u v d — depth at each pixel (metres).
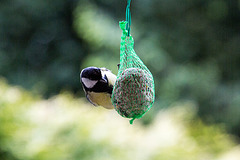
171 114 9.29
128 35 5.45
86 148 7.96
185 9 15.24
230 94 14.70
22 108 8.28
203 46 15.55
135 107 5.13
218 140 10.12
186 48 15.18
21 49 17.23
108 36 13.34
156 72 14.04
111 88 5.55
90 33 13.42
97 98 5.61
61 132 8.16
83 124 8.24
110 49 13.41
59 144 7.97
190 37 15.37
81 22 13.75
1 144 7.74
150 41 13.99
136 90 5.11
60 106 8.73
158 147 8.09
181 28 15.19
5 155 7.79
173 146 8.15
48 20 17.14
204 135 10.22
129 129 8.67
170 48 14.93
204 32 15.55
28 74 17.02
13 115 8.05
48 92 16.23
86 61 13.59
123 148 8.06
